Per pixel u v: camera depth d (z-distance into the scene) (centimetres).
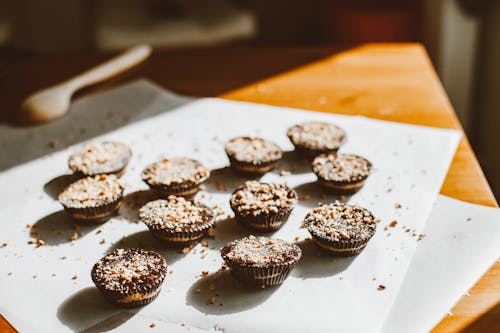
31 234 51
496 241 48
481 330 42
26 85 76
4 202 55
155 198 55
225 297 45
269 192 53
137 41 145
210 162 60
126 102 71
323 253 48
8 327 43
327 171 56
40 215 54
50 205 55
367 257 48
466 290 44
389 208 53
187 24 145
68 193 53
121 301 44
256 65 81
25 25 139
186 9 143
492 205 53
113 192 53
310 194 55
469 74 121
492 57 113
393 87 74
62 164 60
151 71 80
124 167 58
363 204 54
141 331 43
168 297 45
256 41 149
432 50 128
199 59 84
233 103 71
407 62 80
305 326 42
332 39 132
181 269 47
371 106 70
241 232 51
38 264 48
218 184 57
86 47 143
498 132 112
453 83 123
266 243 48
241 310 44
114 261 46
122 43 145
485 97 118
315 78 77
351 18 127
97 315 44
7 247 50
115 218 53
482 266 46
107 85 75
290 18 147
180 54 85
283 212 50
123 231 52
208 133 65
